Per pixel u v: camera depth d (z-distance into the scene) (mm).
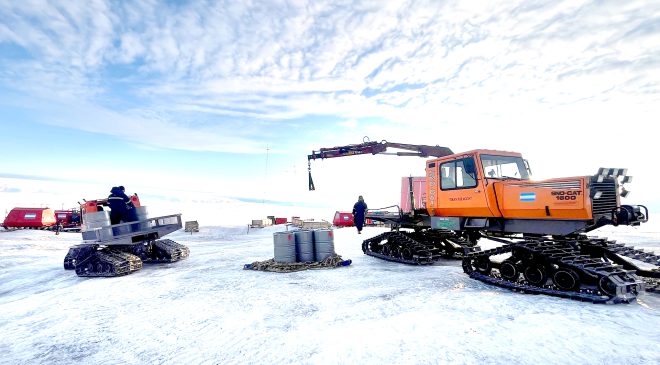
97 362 3732
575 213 5793
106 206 10242
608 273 5141
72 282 8289
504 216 7086
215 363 3576
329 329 4383
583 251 6672
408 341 3855
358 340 3955
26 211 24562
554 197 6090
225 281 7605
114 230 9328
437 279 7215
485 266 7121
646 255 5859
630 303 5109
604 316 4449
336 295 6109
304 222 23219
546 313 4641
